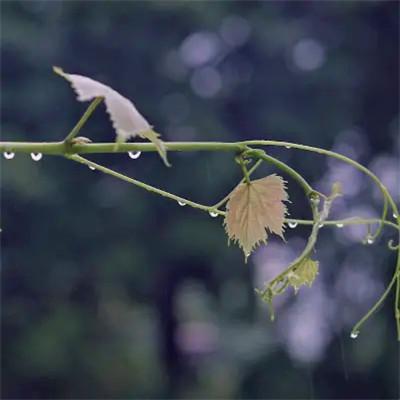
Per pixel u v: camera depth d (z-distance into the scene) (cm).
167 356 1822
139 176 1579
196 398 1783
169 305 1769
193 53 1664
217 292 1717
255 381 1614
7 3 1490
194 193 1546
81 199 1573
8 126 1479
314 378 1580
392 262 1496
